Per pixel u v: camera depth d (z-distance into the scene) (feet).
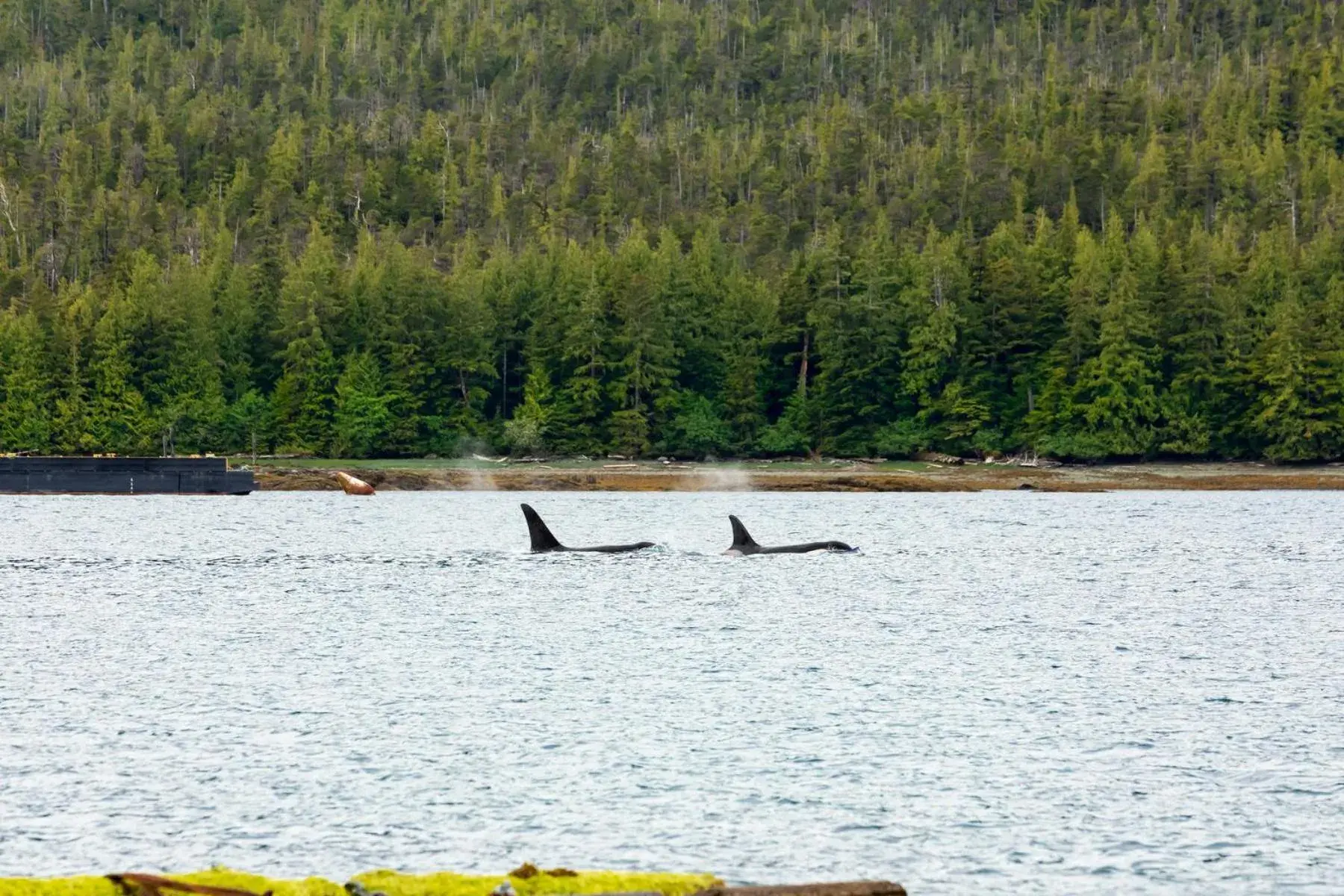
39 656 500.33
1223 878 289.94
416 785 343.46
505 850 301.63
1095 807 329.93
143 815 321.52
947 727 398.42
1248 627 573.33
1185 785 345.51
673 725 398.83
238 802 330.95
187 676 465.88
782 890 246.47
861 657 501.56
